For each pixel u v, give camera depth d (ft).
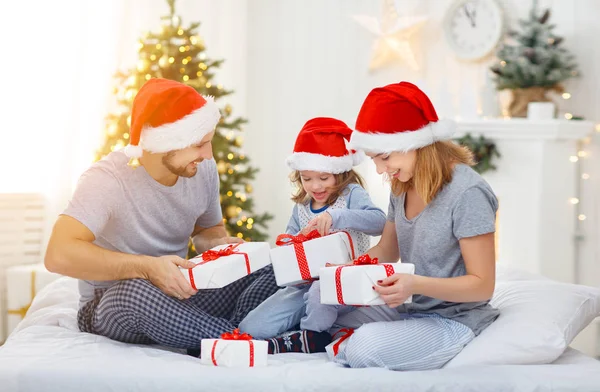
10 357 5.77
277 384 5.30
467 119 13.52
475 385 5.28
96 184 6.57
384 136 6.05
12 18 13.51
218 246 7.18
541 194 13.19
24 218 13.42
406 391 5.27
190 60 12.37
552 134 12.97
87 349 6.08
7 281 11.67
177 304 6.27
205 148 6.69
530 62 13.44
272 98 16.67
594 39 13.79
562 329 6.02
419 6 15.46
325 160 7.63
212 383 5.32
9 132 13.50
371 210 7.47
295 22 16.52
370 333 5.78
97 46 14.20
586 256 13.74
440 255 6.14
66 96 13.82
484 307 6.25
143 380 5.34
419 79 15.57
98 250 6.32
